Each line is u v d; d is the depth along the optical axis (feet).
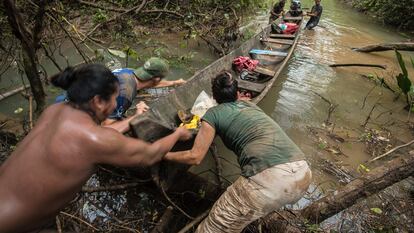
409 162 9.80
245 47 19.63
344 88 19.69
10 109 13.70
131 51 14.46
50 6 13.67
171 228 8.98
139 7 17.17
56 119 5.05
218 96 8.00
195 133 9.01
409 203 11.16
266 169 6.98
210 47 22.89
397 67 24.34
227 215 7.40
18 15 9.46
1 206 4.65
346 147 13.97
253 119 7.54
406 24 35.22
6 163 4.99
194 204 9.67
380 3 37.76
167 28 24.75
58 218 8.16
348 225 10.00
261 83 16.19
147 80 9.92
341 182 11.91
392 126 16.14
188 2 24.95
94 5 16.16
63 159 4.78
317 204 9.53
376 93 19.52
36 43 11.08
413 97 18.60
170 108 11.05
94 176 10.37
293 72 21.21
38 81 11.30
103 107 5.26
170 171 9.04
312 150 13.56
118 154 5.26
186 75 18.49
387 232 9.78
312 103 17.39
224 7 27.17
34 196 4.75
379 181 9.65
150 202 9.80
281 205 7.32
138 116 8.29
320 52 25.79
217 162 11.14
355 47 27.94
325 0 48.42
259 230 8.64
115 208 9.57
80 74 5.14
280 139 7.35
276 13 29.99
